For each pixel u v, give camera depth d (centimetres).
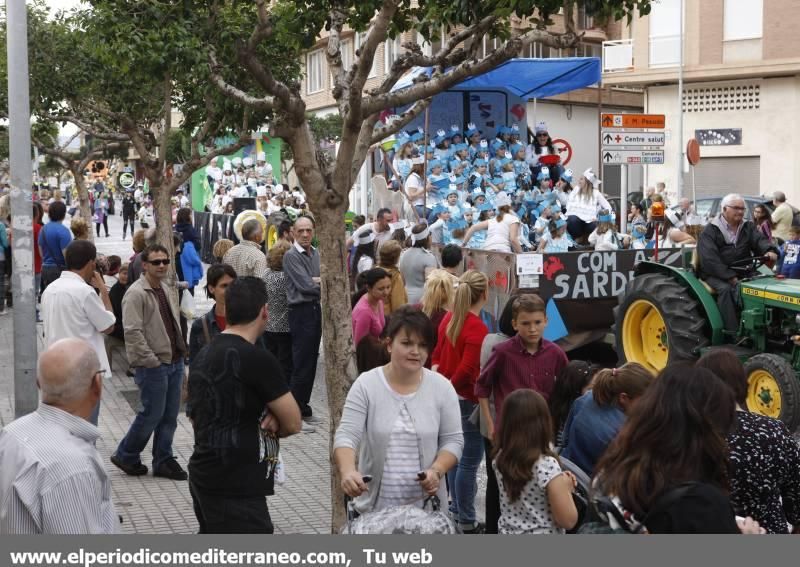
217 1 1113
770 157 3120
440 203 1614
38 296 1767
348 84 696
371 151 1772
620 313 1067
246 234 1207
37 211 1747
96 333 748
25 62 738
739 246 970
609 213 1631
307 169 609
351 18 847
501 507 460
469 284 673
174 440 946
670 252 1192
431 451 474
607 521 354
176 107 1678
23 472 357
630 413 348
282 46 1345
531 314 609
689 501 315
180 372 819
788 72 3044
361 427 474
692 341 966
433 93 660
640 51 3306
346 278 621
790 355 912
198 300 1969
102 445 927
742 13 3111
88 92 1941
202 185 3362
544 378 613
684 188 3294
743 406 435
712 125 3234
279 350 1057
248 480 484
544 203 1762
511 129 1781
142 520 713
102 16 1141
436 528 435
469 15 762
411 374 476
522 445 441
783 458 398
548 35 695
